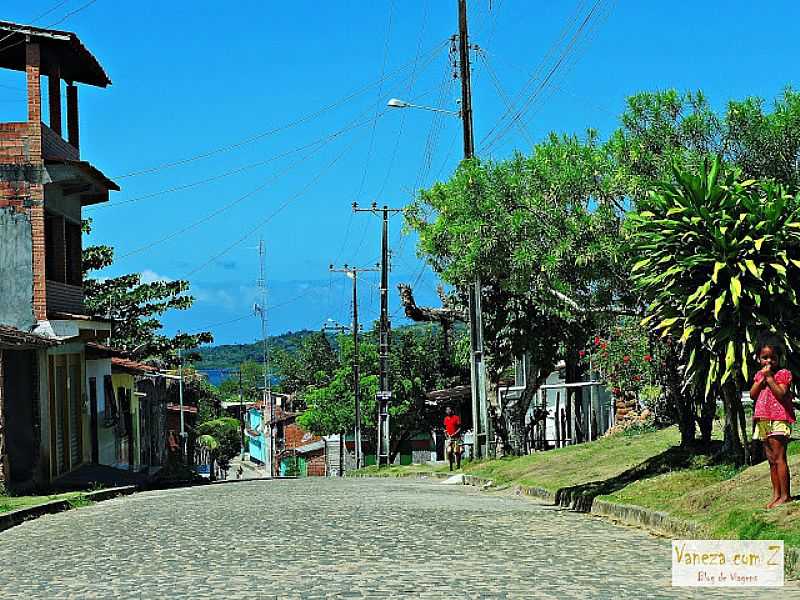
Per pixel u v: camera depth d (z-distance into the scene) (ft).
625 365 63.41
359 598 28.99
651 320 51.44
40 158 87.35
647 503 51.72
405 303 138.72
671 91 56.03
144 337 158.51
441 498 71.67
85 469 96.78
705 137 55.31
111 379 115.75
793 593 30.32
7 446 80.02
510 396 172.86
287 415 305.53
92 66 99.09
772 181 49.24
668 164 54.24
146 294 157.28
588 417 136.15
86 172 90.43
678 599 29.09
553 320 112.16
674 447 65.41
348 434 240.94
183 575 33.86
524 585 31.40
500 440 126.11
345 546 41.11
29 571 36.24
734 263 46.03
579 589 30.73
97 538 45.93
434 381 223.71
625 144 55.98
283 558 37.60
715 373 47.16
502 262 59.67
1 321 86.43
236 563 36.42
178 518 54.13
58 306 91.56
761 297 45.62
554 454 93.76
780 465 40.52
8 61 97.30
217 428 343.05
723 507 44.01
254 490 84.99
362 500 68.13
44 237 87.45
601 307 58.95
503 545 42.01
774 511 39.40
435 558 37.63
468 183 59.82
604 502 55.72
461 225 60.18
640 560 37.73
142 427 141.38
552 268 56.75
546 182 58.03
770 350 40.98
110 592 30.86
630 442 83.51
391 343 227.40
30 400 81.56
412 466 152.56
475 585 31.32
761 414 40.78
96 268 154.71
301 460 296.10
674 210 47.37
